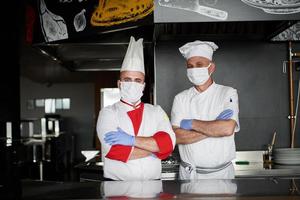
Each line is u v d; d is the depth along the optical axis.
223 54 3.38
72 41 3.42
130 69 2.05
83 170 3.17
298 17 2.62
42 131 9.34
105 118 2.07
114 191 1.50
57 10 3.24
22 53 6.84
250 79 3.38
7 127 5.43
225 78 3.38
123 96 2.08
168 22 2.67
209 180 1.72
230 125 2.22
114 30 2.90
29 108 11.26
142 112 2.11
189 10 2.66
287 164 2.95
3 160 4.80
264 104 3.38
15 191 1.53
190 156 2.32
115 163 2.01
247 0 2.65
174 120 2.42
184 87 3.37
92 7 3.04
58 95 11.24
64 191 1.52
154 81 3.39
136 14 2.77
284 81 3.39
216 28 3.08
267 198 1.38
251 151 3.29
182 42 3.38
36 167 6.95
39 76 10.09
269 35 3.16
